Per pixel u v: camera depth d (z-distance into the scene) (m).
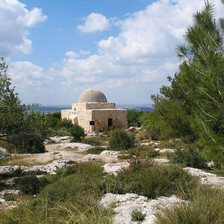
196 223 3.72
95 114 36.31
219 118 5.88
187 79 6.44
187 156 11.43
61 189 6.54
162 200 5.96
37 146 18.55
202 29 6.11
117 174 8.45
